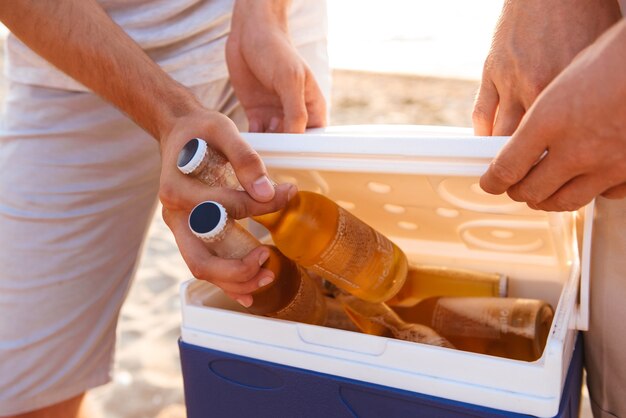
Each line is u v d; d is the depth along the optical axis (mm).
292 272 967
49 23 1011
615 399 1010
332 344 877
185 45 1325
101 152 1334
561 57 920
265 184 840
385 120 4406
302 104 1162
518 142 737
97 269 1398
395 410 852
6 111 1362
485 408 800
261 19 1208
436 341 959
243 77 1256
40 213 1329
